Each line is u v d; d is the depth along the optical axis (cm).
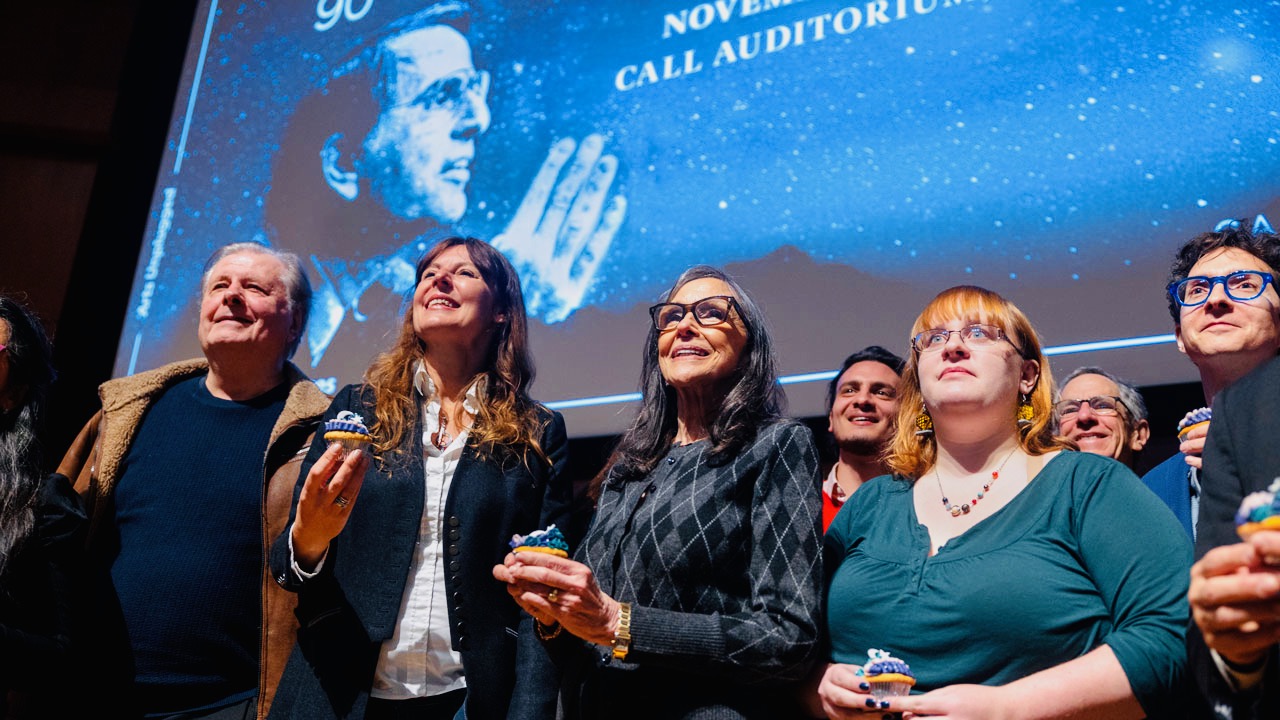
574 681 184
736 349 198
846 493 279
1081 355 303
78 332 515
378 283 434
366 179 457
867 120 363
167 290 470
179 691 211
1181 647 142
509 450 207
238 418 241
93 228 532
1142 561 151
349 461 179
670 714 166
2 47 553
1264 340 201
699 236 380
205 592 217
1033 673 150
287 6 515
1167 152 308
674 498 181
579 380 382
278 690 188
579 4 444
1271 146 294
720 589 173
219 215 479
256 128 492
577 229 405
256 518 226
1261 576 108
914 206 344
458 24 466
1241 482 132
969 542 163
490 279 224
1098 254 310
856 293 344
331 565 196
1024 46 341
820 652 170
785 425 184
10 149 539
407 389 213
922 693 155
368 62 480
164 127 547
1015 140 333
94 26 558
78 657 210
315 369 431
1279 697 120
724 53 402
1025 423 177
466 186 434
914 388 188
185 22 564
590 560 188
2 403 224
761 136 381
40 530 212
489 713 186
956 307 182
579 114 423
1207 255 217
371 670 184
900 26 368
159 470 232
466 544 195
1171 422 298
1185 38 315
